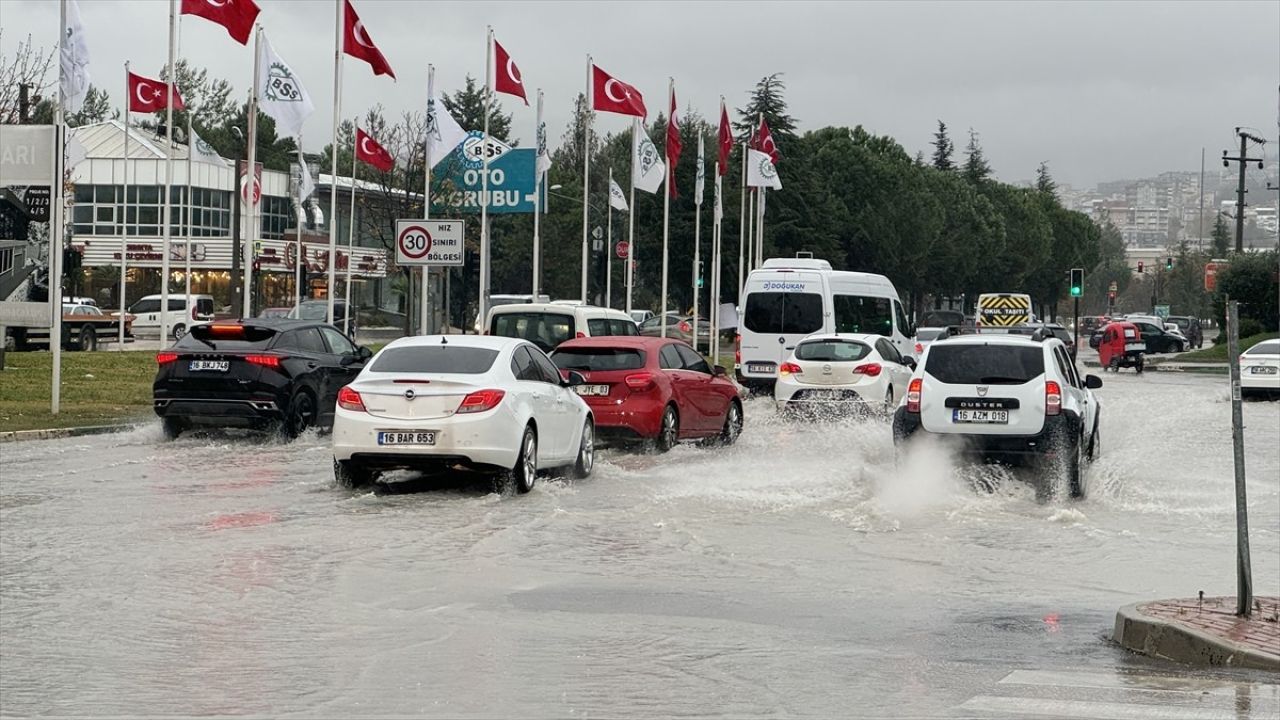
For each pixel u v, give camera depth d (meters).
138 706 7.20
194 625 9.19
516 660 8.26
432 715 7.03
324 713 7.07
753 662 8.28
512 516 14.28
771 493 16.30
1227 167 70.38
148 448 20.67
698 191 51.53
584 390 20.64
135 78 40.81
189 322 45.50
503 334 25.45
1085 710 7.25
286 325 21.91
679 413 21.38
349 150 88.31
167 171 35.22
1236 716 7.16
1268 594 10.73
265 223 81.75
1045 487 16.08
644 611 9.78
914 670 8.13
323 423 22.11
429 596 10.22
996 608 10.12
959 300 132.38
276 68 34.69
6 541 12.46
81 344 47.50
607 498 15.81
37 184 24.92
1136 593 10.81
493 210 43.06
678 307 94.69
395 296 85.12
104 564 11.38
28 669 8.00
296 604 9.88
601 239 62.81
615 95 43.56
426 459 15.55
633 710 7.16
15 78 50.88
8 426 22.58
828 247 85.94
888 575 11.40
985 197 124.06
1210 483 18.69
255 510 14.50
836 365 26.64
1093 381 18.88
